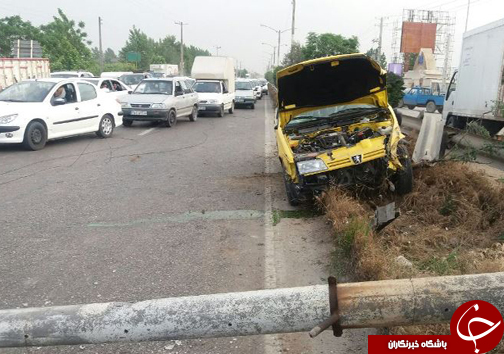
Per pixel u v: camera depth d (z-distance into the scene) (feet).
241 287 13.99
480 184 20.17
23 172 29.30
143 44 253.85
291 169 20.49
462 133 27.76
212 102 67.97
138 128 53.16
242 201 23.03
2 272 15.23
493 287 7.67
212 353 10.88
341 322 7.81
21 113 35.78
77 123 40.96
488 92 34.47
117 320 8.07
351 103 25.58
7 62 73.26
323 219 19.52
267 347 11.07
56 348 11.18
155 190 25.21
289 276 14.65
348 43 101.65
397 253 14.73
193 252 16.71
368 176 20.51
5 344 8.21
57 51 143.54
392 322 7.80
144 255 16.47
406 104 106.42
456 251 14.35
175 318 7.99
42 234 18.58
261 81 174.70
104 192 24.76
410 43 213.46
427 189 20.65
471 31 38.04
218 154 36.24
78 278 14.73
